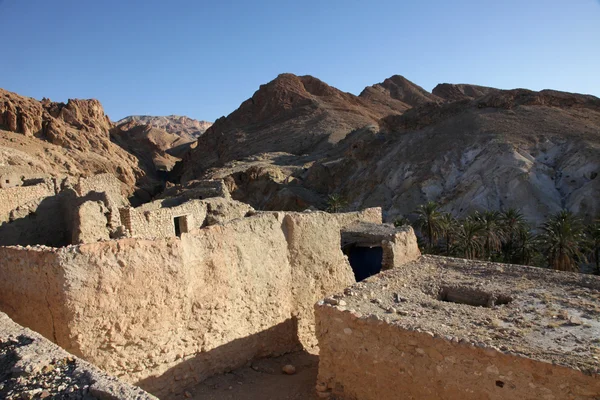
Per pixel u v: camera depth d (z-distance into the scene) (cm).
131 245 656
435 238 3064
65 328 589
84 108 8625
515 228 2858
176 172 9750
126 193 5419
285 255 959
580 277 865
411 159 5500
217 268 792
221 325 796
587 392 520
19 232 1152
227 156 9256
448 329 648
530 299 773
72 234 1123
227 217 1527
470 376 598
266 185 5947
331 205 4622
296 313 980
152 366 682
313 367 895
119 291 637
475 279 889
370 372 694
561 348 584
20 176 1692
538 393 550
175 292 709
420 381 642
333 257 1079
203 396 721
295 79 11969
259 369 846
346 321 714
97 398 357
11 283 649
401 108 12762
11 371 393
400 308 740
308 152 8275
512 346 589
